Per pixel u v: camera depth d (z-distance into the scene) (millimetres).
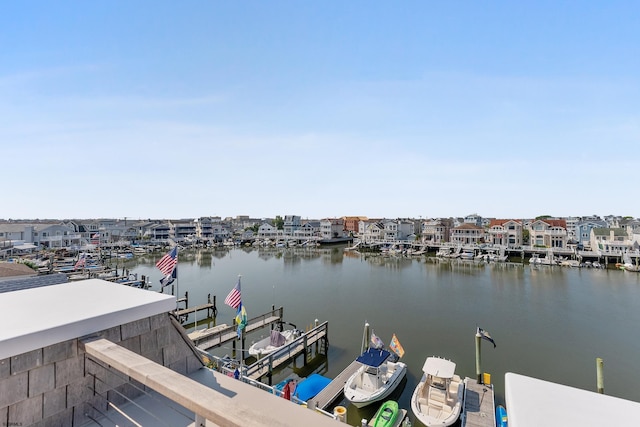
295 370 21531
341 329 28891
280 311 28766
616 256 62438
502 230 81312
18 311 3930
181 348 4723
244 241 109625
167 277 22172
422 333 27969
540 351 24609
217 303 37219
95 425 3633
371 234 100562
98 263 57375
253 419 2102
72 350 3574
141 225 101688
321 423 3061
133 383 4129
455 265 64812
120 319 4004
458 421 15344
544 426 2303
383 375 18109
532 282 48500
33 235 70625
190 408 2357
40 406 3324
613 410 2498
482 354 23969
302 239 109688
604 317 32469
